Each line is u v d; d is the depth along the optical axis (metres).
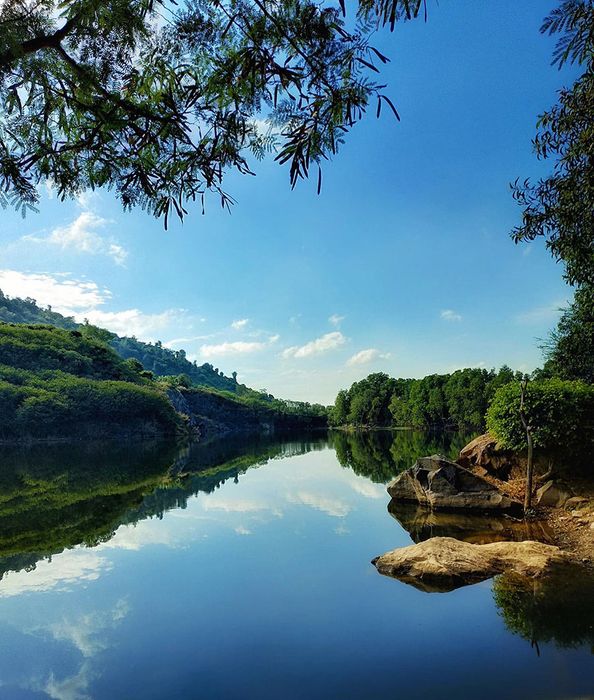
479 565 7.05
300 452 41.78
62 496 17.80
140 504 15.29
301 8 2.17
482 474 15.25
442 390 95.50
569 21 2.47
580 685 3.96
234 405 157.88
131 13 2.25
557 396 11.72
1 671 4.64
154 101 2.58
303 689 4.11
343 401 148.50
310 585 6.92
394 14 1.95
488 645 4.76
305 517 12.48
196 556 8.87
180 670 4.57
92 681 4.41
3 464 35.78
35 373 102.44
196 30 2.35
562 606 5.57
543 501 11.85
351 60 2.17
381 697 3.92
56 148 2.69
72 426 90.12
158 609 6.23
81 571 8.09
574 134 5.23
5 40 2.06
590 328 12.82
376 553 8.68
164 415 103.12
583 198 5.48
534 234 6.20
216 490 18.16
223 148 2.74
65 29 2.27
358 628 5.33
